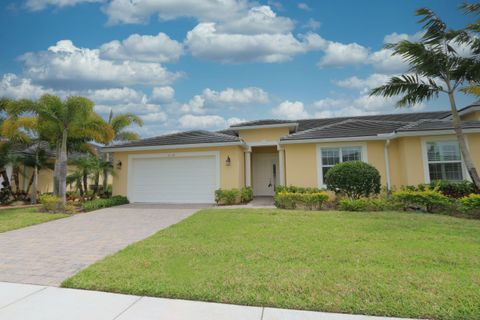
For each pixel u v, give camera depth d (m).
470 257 5.27
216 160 15.51
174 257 5.68
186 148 15.84
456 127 11.73
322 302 3.69
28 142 18.39
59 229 9.09
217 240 6.95
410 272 4.59
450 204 10.14
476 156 12.63
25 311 3.74
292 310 3.62
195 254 5.84
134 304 3.86
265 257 5.54
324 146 14.55
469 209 9.39
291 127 19.08
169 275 4.71
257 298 3.85
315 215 9.97
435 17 11.56
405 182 13.26
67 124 14.44
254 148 20.53
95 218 11.16
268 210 11.52
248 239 6.96
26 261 5.85
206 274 4.71
